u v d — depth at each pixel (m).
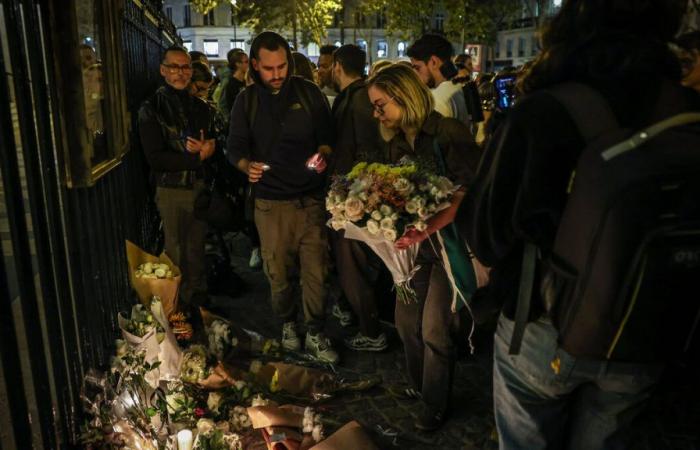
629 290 1.41
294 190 3.85
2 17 2.08
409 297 3.21
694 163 1.38
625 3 1.51
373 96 3.07
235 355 3.81
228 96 6.87
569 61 1.57
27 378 3.39
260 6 32.06
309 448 2.96
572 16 1.59
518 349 1.71
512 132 1.54
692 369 1.62
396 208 2.68
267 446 2.97
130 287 4.43
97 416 2.77
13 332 1.97
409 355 3.40
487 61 54.34
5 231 5.25
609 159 1.41
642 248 1.38
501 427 1.87
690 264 1.40
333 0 32.59
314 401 3.44
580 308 1.49
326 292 4.06
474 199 1.68
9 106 2.05
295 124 3.79
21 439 2.01
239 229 5.05
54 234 2.51
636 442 3.07
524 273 1.65
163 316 3.12
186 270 4.43
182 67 4.14
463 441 3.13
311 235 3.95
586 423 1.77
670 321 1.45
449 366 3.12
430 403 3.17
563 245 1.51
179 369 3.21
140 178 5.38
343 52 4.36
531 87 1.67
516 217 1.56
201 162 4.11
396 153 3.20
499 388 1.85
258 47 3.67
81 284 2.90
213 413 3.10
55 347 2.47
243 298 5.08
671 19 1.55
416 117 3.04
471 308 1.97
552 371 1.66
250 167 3.71
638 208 1.37
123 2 4.41
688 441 3.10
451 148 3.06
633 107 1.49
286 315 4.14
